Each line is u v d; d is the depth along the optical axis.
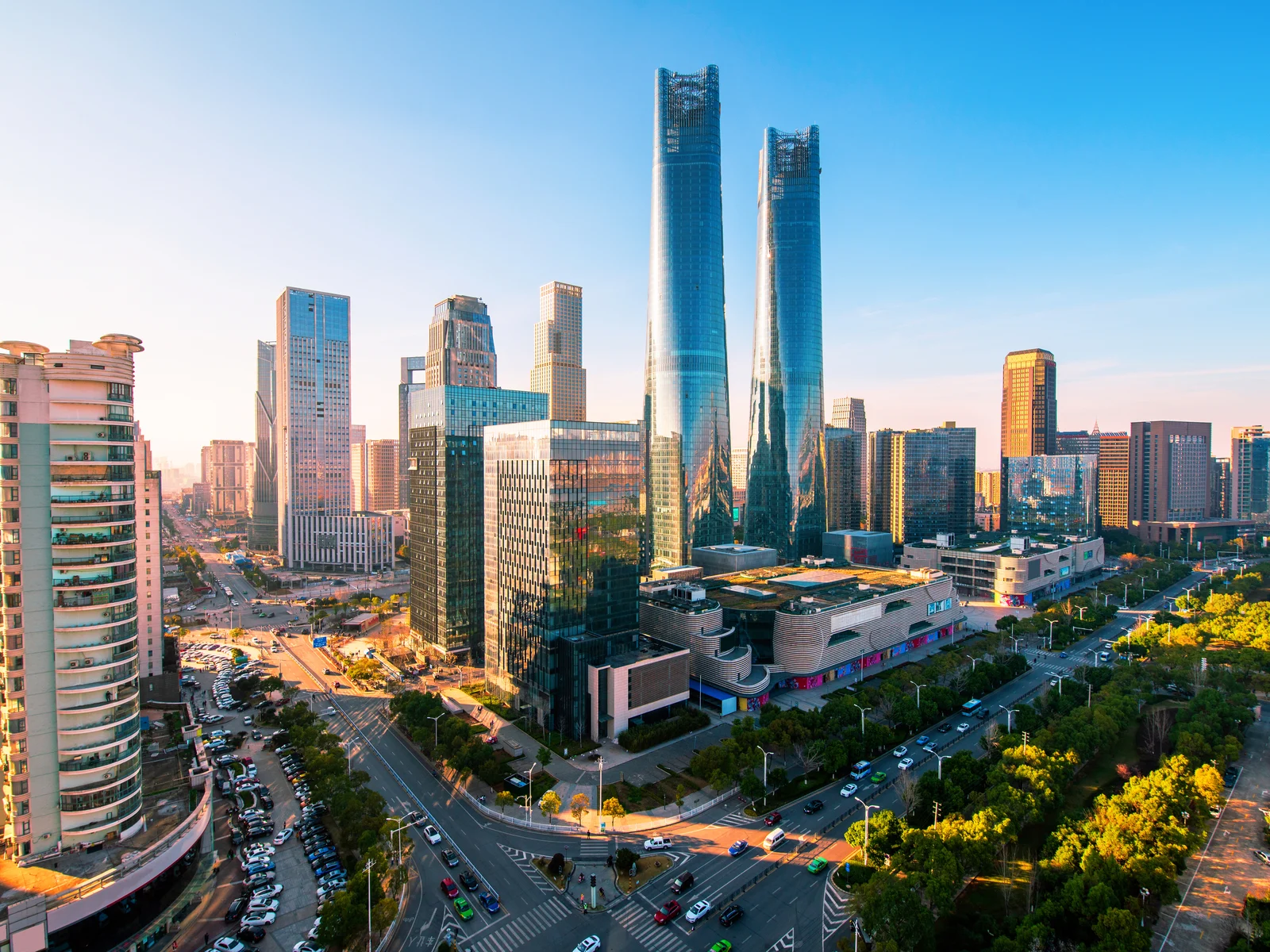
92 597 125.50
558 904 122.31
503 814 152.12
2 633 119.62
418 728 187.50
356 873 121.38
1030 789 143.12
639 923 117.00
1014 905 119.19
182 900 122.06
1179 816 136.25
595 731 190.25
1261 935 107.88
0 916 100.94
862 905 107.31
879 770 172.50
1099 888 108.00
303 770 173.38
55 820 122.88
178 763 154.88
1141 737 184.38
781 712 187.75
